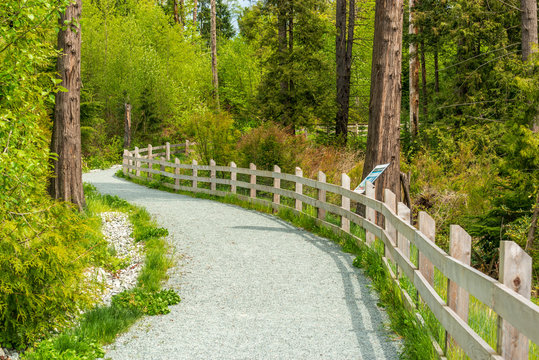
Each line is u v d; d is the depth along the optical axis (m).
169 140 35.56
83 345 4.80
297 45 26.66
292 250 9.12
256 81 41.41
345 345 4.96
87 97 26.78
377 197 10.38
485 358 3.08
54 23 5.25
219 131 19.03
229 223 11.71
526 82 9.02
